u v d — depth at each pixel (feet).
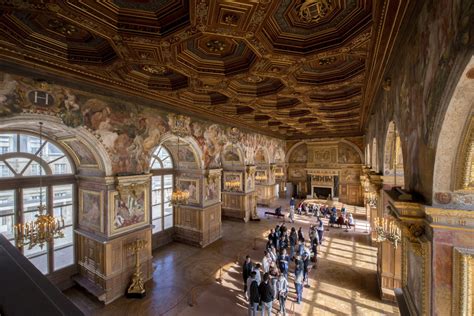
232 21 14.84
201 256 40.55
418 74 10.87
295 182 89.66
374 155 34.09
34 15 16.02
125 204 29.45
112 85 26.63
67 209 30.68
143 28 16.17
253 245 45.55
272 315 25.79
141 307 26.84
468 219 8.96
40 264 28.17
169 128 35.81
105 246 27.50
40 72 21.48
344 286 31.53
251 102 34.96
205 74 23.32
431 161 9.48
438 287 9.58
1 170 25.52
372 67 19.85
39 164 28.37
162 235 45.42
